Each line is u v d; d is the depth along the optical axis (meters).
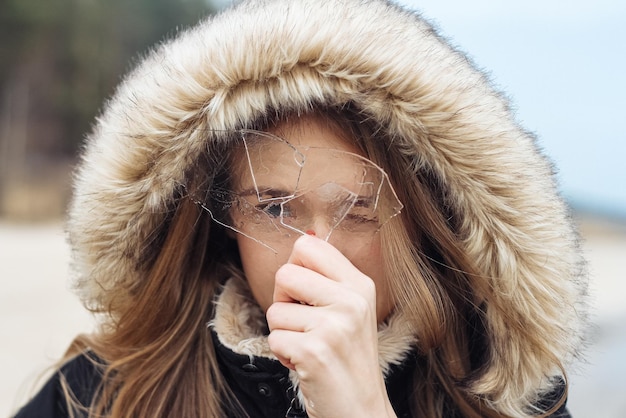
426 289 0.99
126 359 1.13
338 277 0.85
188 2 26.22
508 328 1.00
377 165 1.00
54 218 15.66
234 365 1.06
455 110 0.95
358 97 0.96
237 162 1.01
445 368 1.09
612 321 6.39
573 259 1.01
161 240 1.14
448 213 1.03
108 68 21.95
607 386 4.05
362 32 0.95
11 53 19.89
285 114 0.99
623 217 31.77
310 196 0.96
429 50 0.98
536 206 0.98
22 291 6.40
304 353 0.81
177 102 0.99
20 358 4.10
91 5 21.34
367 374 0.82
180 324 1.14
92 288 1.16
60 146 20.80
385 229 0.98
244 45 0.96
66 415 1.24
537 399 1.06
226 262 1.19
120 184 1.04
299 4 1.00
